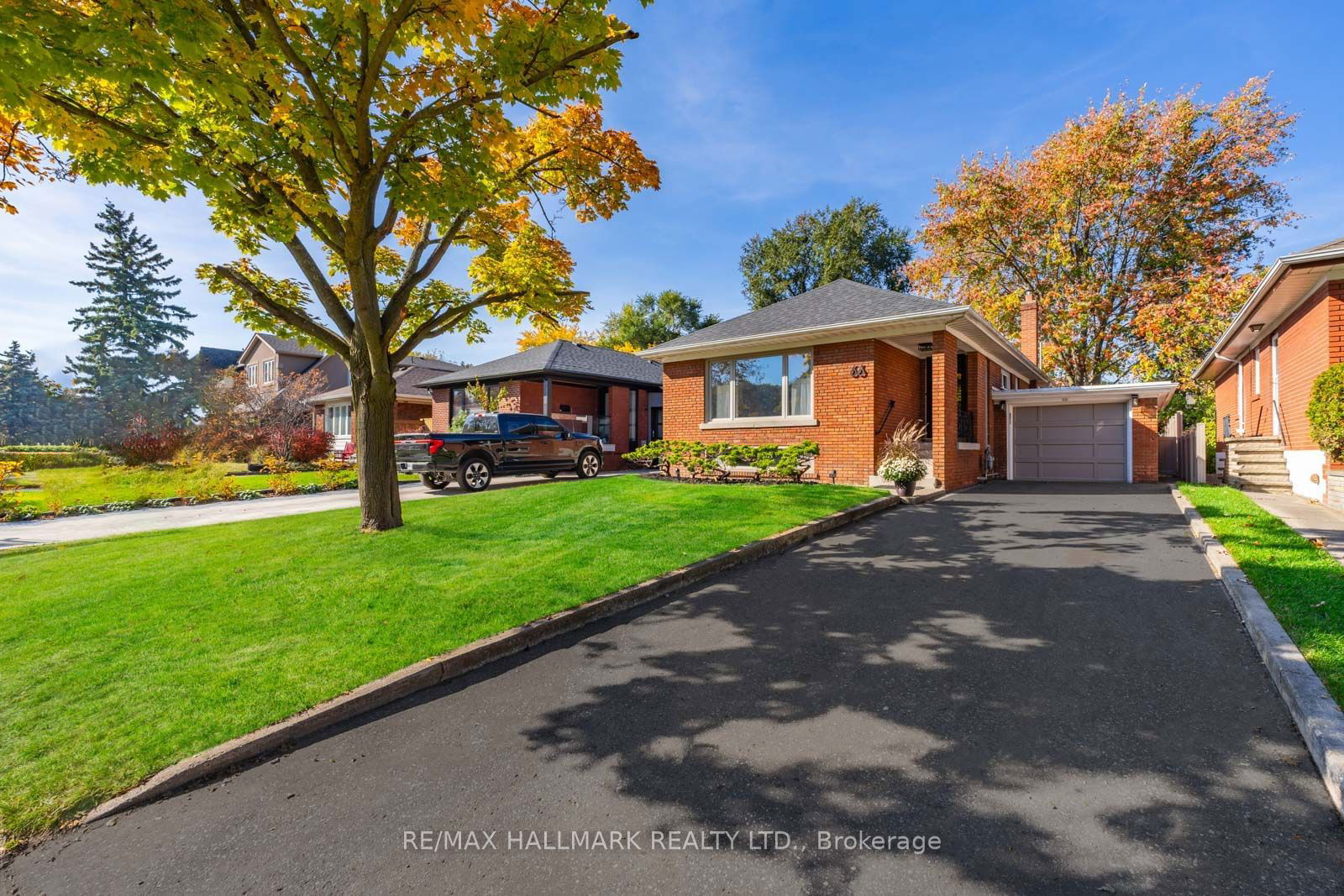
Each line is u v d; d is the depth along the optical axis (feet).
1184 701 10.30
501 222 30.17
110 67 13.32
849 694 11.11
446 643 13.48
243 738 9.89
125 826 8.04
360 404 26.45
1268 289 33.17
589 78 19.81
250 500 48.47
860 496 32.63
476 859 7.07
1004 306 78.43
